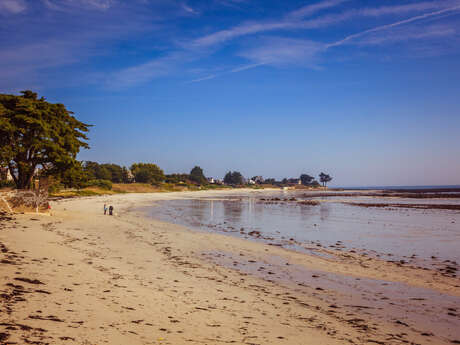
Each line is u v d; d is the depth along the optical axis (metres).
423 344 6.81
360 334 7.16
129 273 11.28
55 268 10.59
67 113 38.59
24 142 33.19
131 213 40.34
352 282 12.08
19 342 4.84
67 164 35.59
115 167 144.75
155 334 6.06
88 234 20.23
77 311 6.80
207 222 32.59
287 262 15.27
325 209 52.97
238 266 14.08
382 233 25.72
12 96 34.09
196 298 8.99
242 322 7.34
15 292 7.52
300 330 7.12
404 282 12.20
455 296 10.60
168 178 179.38
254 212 46.28
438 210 49.91
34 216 27.16
